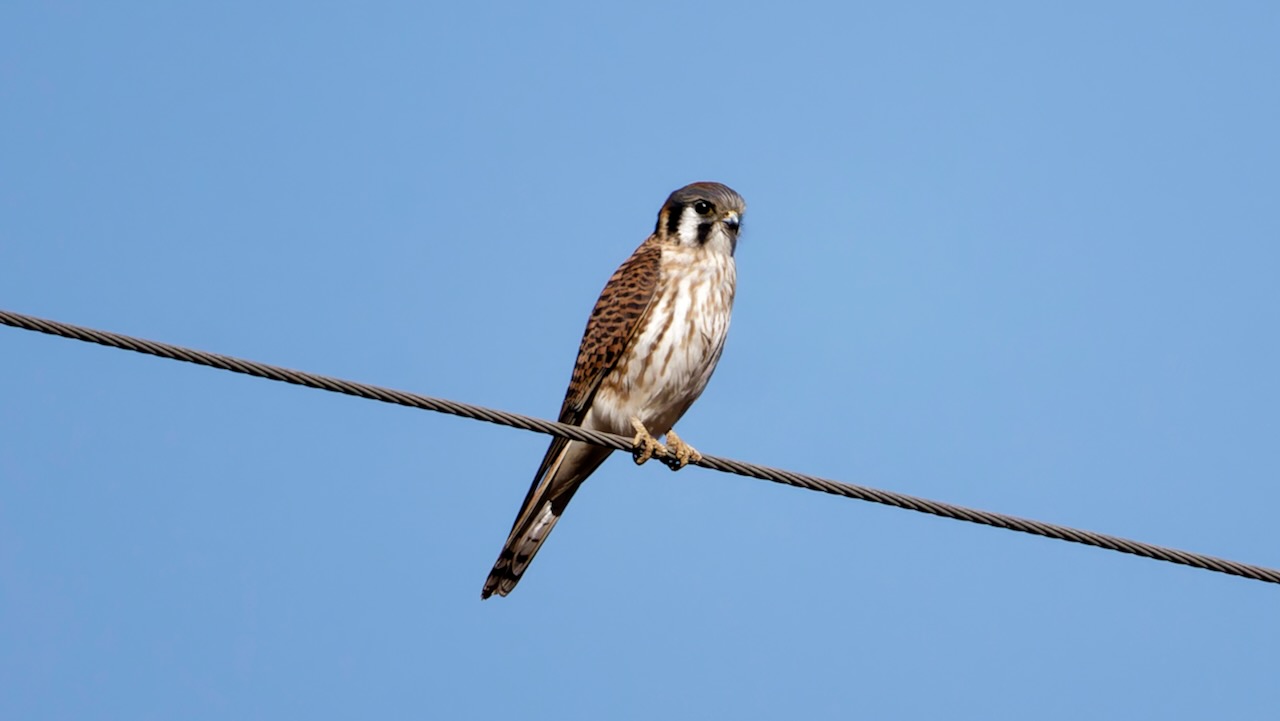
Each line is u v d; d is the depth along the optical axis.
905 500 10.56
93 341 8.88
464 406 10.07
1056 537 10.45
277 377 9.41
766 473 10.69
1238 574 10.51
